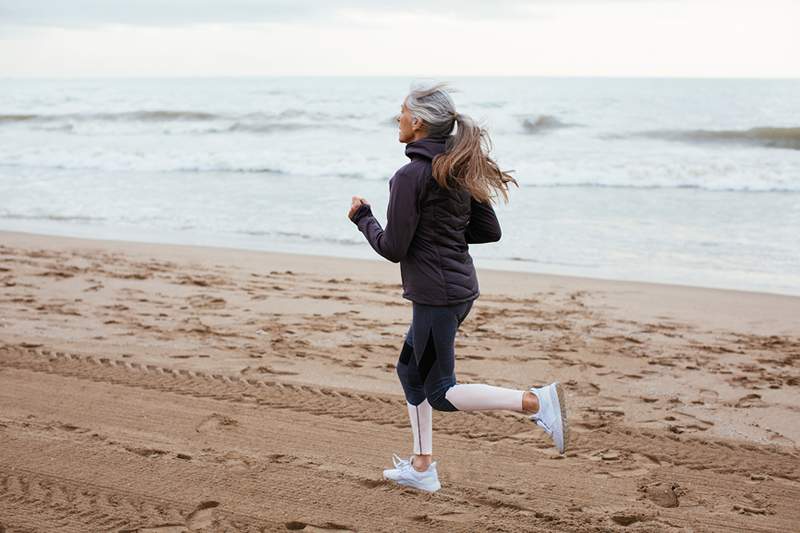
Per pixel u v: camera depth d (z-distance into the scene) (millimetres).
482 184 3021
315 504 3434
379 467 3834
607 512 3416
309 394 4883
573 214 12797
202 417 4465
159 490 3518
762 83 45031
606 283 8414
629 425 4496
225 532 3168
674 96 34312
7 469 3701
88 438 4105
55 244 10383
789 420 4633
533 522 3314
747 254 10008
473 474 3789
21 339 5992
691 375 5484
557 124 25109
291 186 15859
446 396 3283
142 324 6547
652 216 12609
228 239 11055
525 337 6402
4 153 20422
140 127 26766
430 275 3146
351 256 9945
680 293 7992
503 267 9438
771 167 16875
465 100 33250
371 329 6555
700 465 3945
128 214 12977
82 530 3141
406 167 3102
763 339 6422
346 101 33062
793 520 3383
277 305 7336
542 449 4098
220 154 19797
